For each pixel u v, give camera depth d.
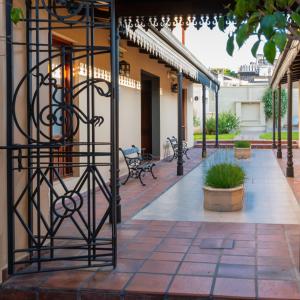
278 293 3.79
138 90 12.48
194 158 16.36
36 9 4.37
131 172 10.97
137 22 6.43
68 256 4.77
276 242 5.29
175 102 17.55
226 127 28.33
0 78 4.21
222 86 32.62
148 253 4.93
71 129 4.38
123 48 10.59
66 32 8.01
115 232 4.49
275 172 12.27
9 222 4.26
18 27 4.52
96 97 9.27
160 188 9.55
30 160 4.60
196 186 9.84
